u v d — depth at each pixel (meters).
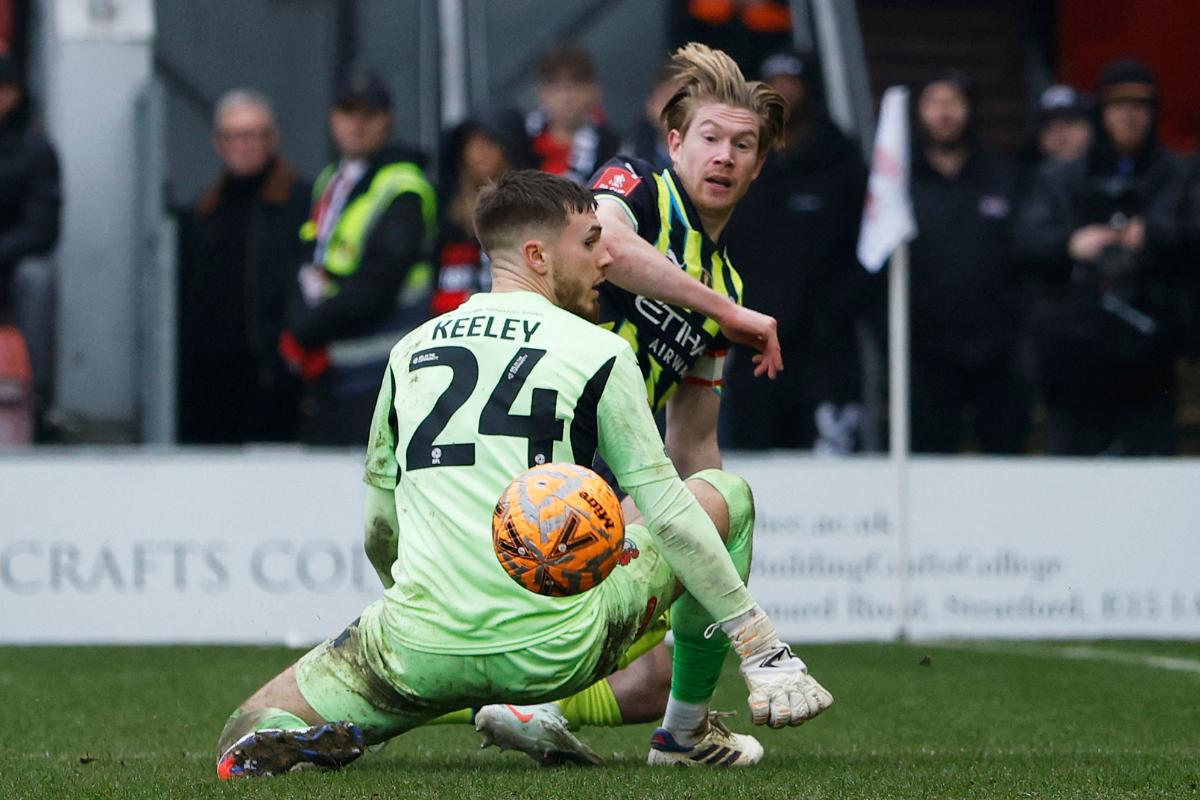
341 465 31.48
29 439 36.75
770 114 16.11
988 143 53.81
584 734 19.38
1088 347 34.97
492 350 13.96
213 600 31.16
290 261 37.66
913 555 32.78
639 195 15.84
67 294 41.28
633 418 13.80
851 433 35.94
